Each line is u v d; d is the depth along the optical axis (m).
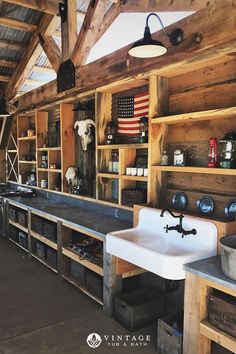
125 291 2.99
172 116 2.58
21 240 4.71
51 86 4.35
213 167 2.34
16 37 4.93
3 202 5.26
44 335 2.47
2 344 2.35
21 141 5.75
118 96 3.49
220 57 2.25
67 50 3.84
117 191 3.56
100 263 2.99
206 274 1.83
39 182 5.02
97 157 3.55
